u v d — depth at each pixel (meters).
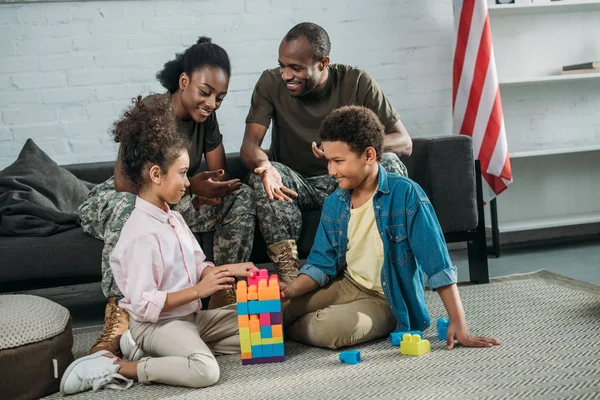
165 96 2.23
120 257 1.80
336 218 2.04
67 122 3.25
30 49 3.20
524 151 3.55
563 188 3.74
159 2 3.28
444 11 3.52
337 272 2.08
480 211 2.73
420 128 3.55
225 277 1.82
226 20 3.34
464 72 3.33
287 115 2.58
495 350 1.81
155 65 3.29
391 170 2.35
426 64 3.52
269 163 2.38
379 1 3.46
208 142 2.48
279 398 1.56
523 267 3.05
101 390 1.74
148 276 1.78
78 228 2.52
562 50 3.67
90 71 3.25
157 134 1.82
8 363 1.66
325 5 3.42
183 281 1.87
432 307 2.37
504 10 3.50
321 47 2.40
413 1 3.49
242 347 1.86
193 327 1.83
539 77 3.42
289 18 3.39
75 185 2.79
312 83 2.44
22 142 3.22
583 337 1.87
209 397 1.61
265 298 1.84
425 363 1.74
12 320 1.71
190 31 3.31
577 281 2.60
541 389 1.50
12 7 3.17
